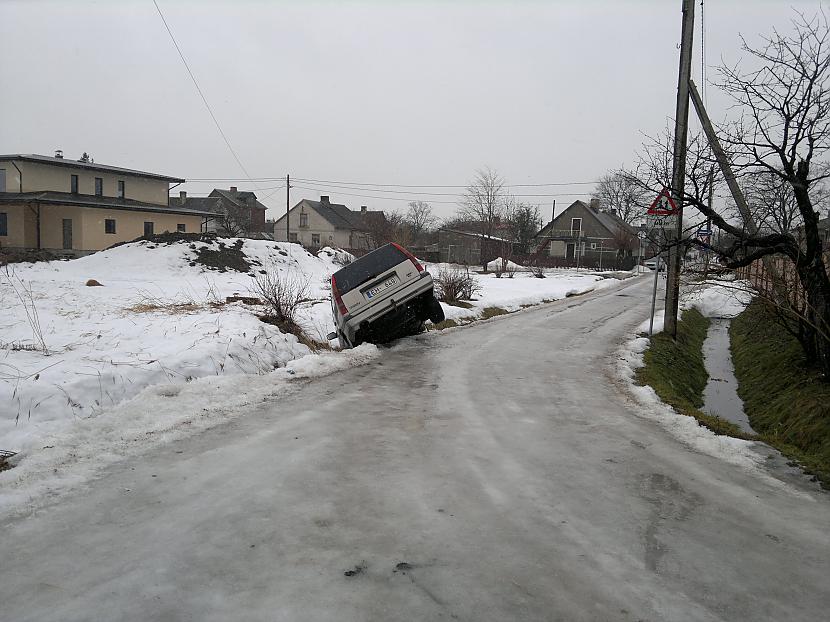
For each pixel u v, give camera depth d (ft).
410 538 13.10
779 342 41.19
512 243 210.59
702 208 29.73
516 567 11.99
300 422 22.07
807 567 12.26
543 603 10.75
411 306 42.57
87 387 22.62
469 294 69.67
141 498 14.78
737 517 14.74
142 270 94.89
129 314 43.70
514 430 22.13
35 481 15.40
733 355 50.11
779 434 26.21
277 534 13.10
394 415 23.77
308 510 14.42
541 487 16.42
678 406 26.58
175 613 10.12
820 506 15.62
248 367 30.50
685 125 38.86
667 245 34.47
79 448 17.92
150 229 146.72
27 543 12.40
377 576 11.48
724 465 18.83
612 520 14.37
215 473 16.61
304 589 10.96
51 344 30.83
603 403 26.76
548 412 25.00
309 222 245.65
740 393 37.99
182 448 18.62
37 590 10.71
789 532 13.93
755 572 12.01
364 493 15.60
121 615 10.03
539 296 83.82
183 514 13.94
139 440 19.10
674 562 12.34
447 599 10.78
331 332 44.29
